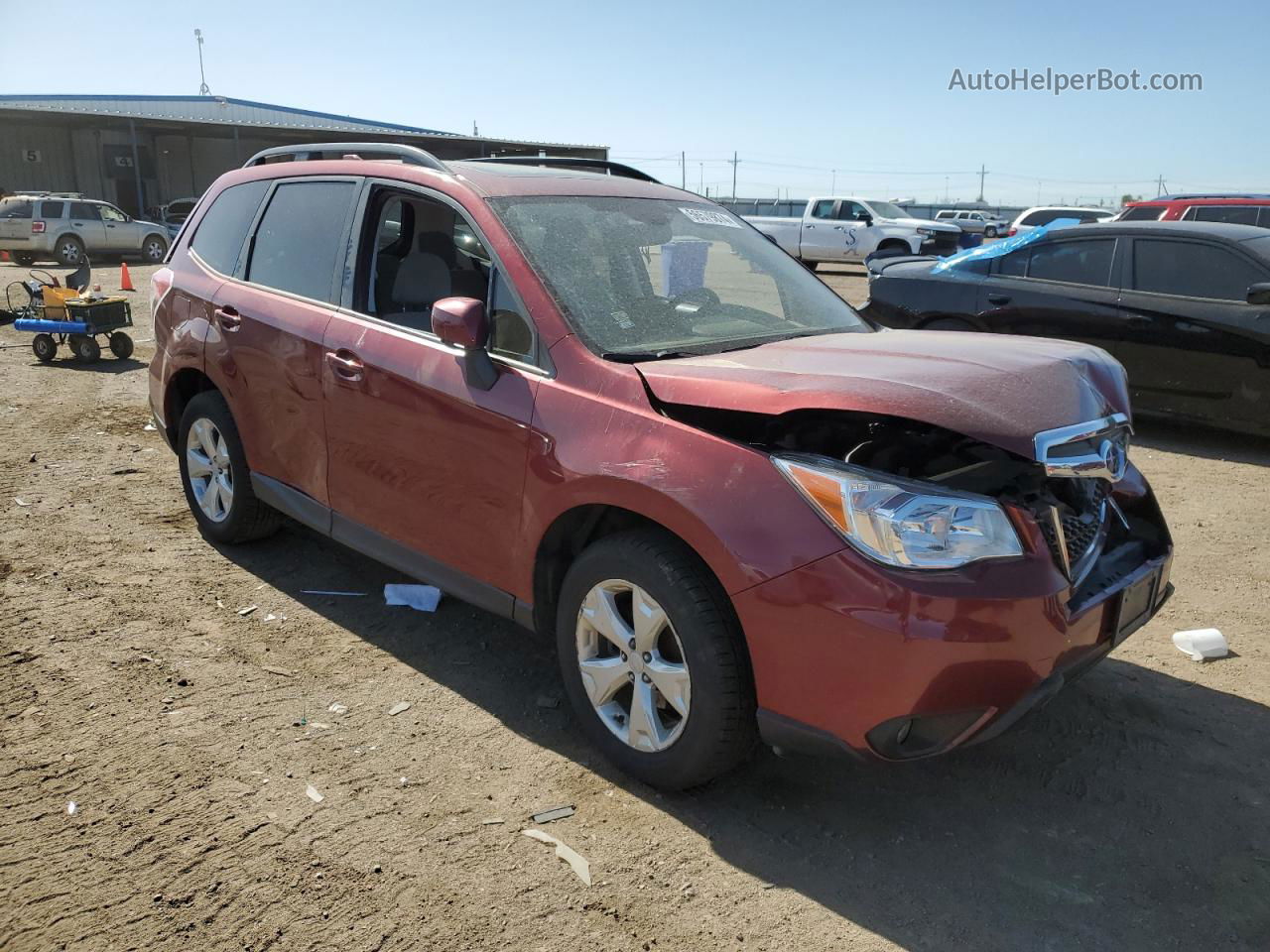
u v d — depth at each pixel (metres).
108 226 24.33
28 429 7.04
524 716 3.31
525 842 2.65
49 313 10.02
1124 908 2.46
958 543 2.41
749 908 2.43
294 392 3.94
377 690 3.46
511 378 3.11
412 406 3.39
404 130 48.41
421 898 2.42
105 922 2.30
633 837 2.69
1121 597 2.78
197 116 44.31
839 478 2.45
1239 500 5.97
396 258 3.83
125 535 4.88
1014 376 2.68
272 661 3.63
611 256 3.46
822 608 2.41
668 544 2.73
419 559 3.53
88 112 33.28
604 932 2.33
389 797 2.83
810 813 2.83
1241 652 3.91
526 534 3.06
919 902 2.46
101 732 3.11
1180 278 7.18
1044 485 2.79
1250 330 6.73
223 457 4.57
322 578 4.43
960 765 3.10
